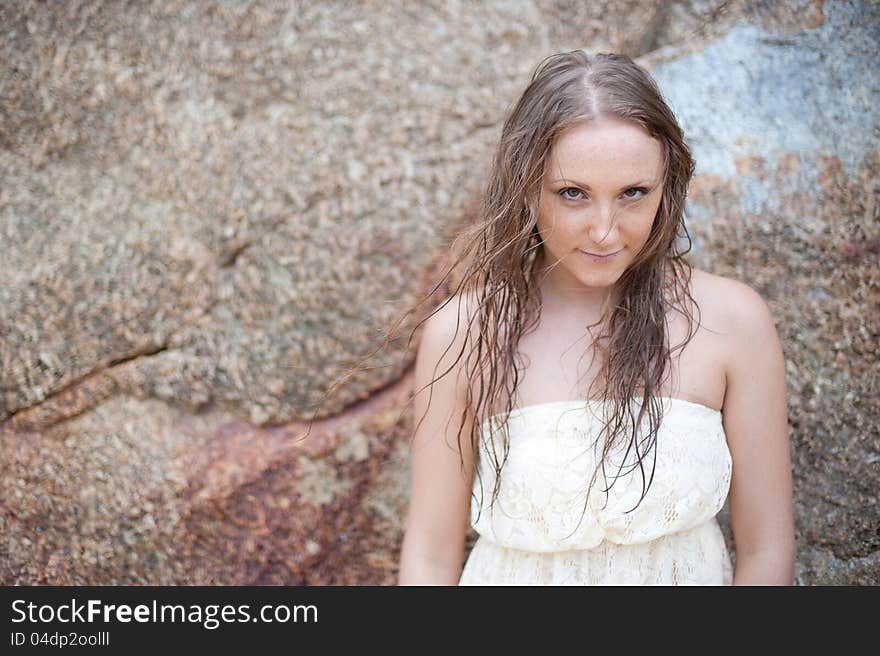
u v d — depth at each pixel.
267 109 1.73
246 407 1.78
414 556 1.51
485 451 1.43
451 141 1.73
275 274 1.75
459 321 1.47
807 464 1.70
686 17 1.77
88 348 1.76
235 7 1.72
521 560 1.43
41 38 1.74
